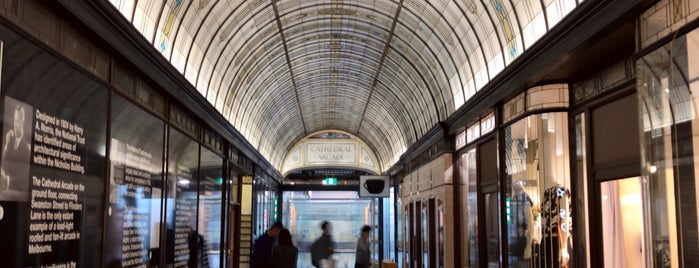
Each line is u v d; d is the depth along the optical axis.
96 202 6.64
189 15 10.04
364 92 22.08
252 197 20.56
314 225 34.75
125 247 7.60
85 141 6.34
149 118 8.57
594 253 7.91
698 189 4.86
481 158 12.12
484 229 12.02
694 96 4.89
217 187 14.49
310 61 18.02
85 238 6.33
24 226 5.05
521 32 9.30
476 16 10.77
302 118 27.03
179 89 9.70
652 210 5.57
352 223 34.81
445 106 14.84
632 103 7.00
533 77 8.39
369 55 17.09
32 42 5.17
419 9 12.30
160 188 9.22
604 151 7.70
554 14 8.07
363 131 29.14
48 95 5.50
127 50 7.23
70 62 5.93
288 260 11.12
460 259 14.08
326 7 13.20
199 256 12.23
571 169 8.48
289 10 13.02
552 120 8.60
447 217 14.30
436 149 15.88
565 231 8.34
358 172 34.06
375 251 30.69
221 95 14.28
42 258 5.36
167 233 9.61
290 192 34.47
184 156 10.86
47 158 5.47
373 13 13.50
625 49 7.02
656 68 5.47
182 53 10.59
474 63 12.00
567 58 7.39
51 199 5.55
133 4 7.89
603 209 7.82
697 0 4.89
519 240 9.20
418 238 18.88
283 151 29.67
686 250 5.02
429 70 15.16
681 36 5.09
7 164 4.78
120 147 7.44
